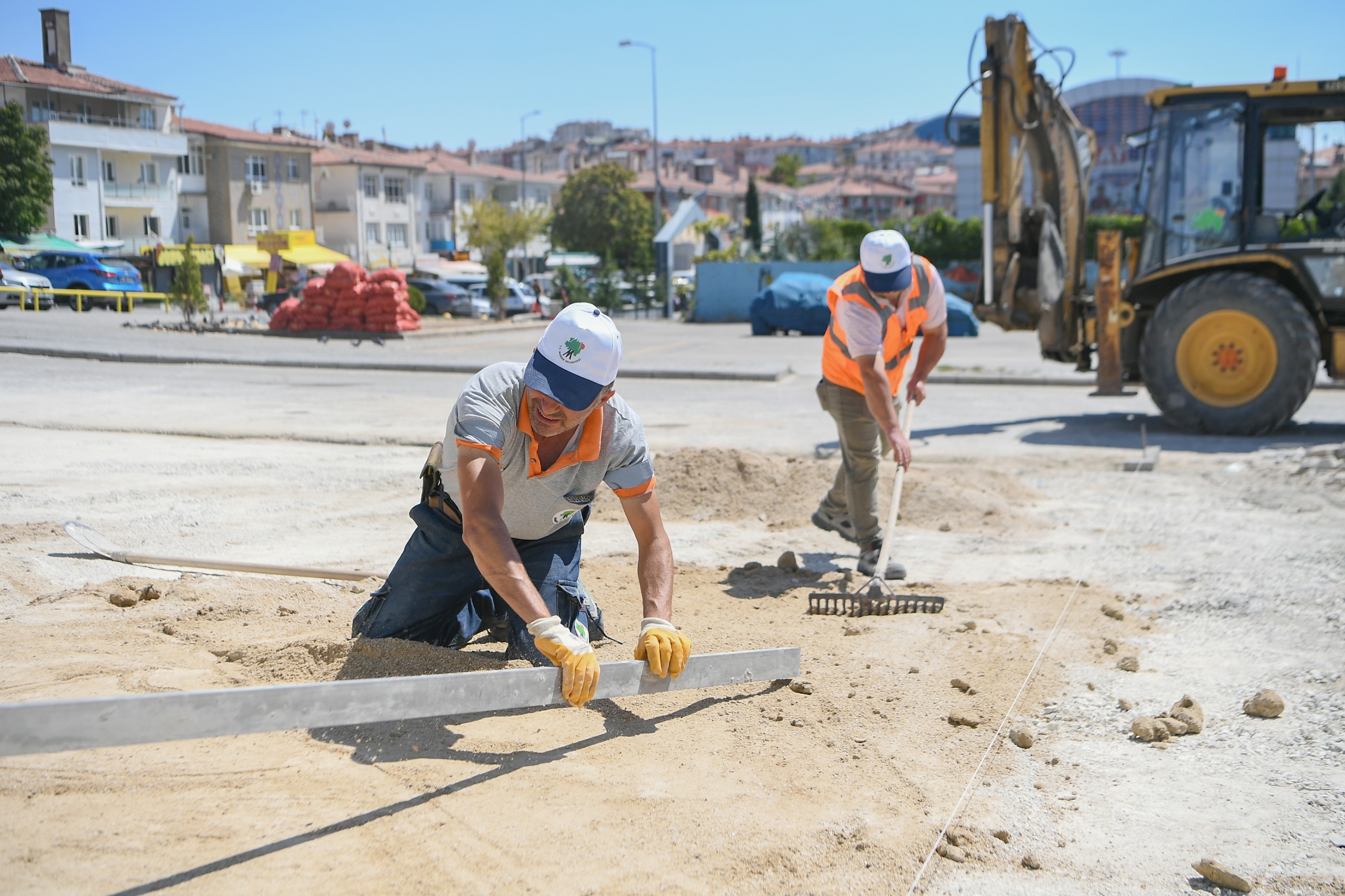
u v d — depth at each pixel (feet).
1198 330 34.14
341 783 9.08
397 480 24.93
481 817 8.55
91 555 16.79
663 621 9.84
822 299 95.35
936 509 22.07
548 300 150.41
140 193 167.12
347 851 7.90
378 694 7.69
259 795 8.79
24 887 7.18
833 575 17.69
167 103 170.40
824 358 17.37
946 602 15.89
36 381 44.65
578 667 8.78
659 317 148.87
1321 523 21.74
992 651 13.51
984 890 7.93
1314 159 34.06
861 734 10.75
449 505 11.32
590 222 224.12
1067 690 12.25
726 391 48.83
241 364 57.21
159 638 12.73
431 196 229.86
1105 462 29.35
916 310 17.30
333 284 81.41
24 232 140.15
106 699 6.55
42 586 14.90
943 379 53.21
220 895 7.21
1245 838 8.88
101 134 158.81
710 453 24.00
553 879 7.69
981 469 26.86
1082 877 8.20
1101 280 36.50
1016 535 20.85
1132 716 11.51
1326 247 33.37
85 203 159.12
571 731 10.55
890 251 16.14
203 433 31.12
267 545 18.45
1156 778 10.01
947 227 156.15
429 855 7.91
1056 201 36.65
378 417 36.19
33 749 6.32
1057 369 58.39
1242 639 14.24
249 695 7.10
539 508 10.86
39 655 11.82
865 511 17.48
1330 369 34.30
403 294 83.35
